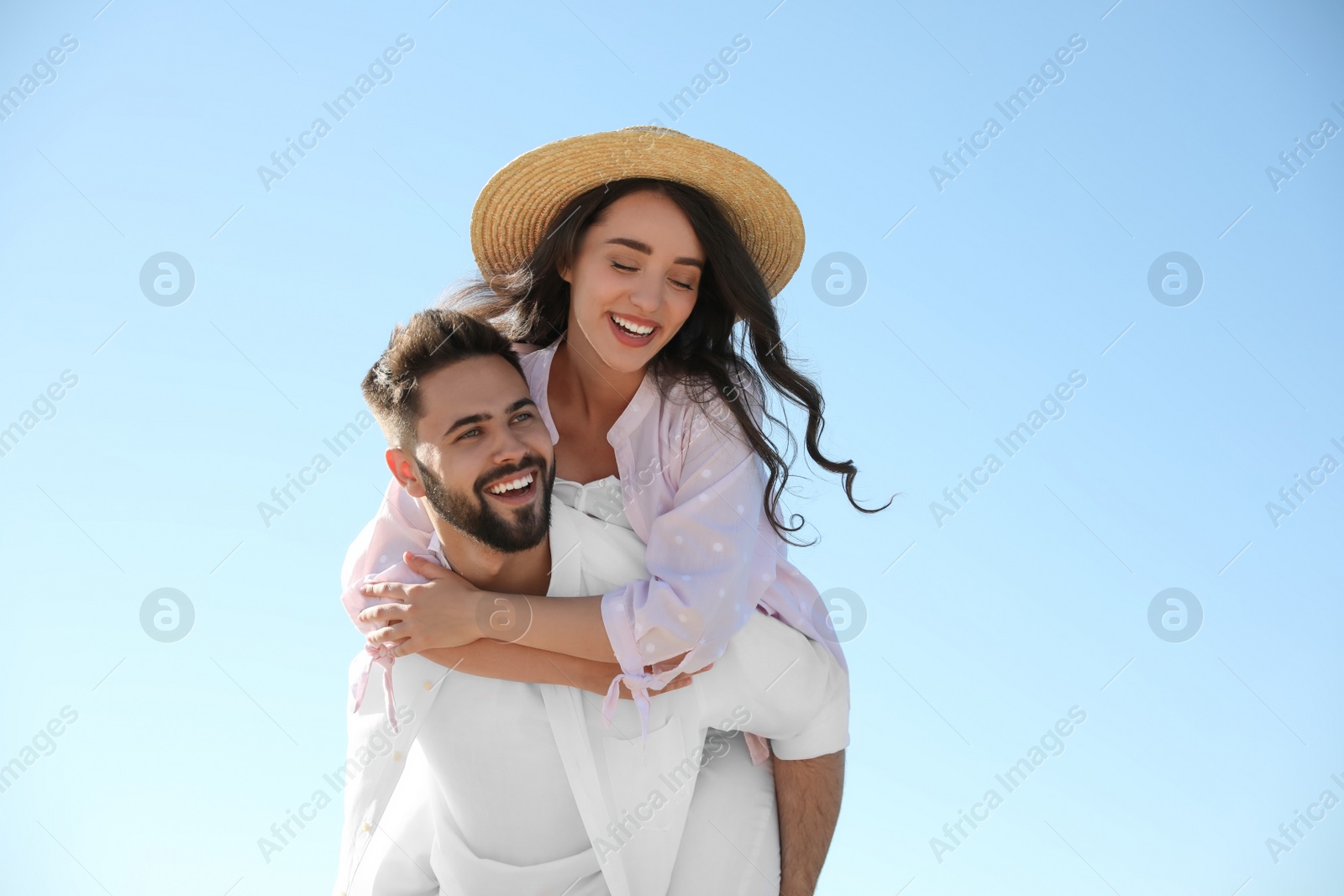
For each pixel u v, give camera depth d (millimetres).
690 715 3582
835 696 3867
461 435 3387
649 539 3635
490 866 3475
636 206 3762
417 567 3545
